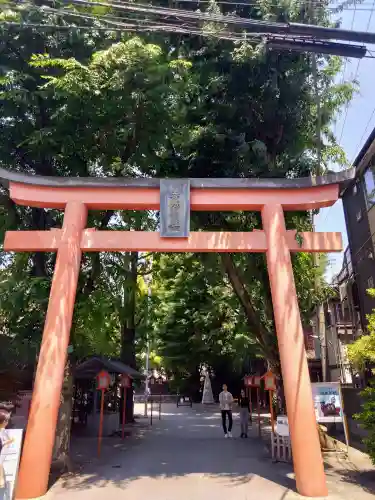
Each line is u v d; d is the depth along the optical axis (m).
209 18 8.83
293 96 11.78
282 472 9.61
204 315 27.42
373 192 14.70
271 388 12.01
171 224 9.52
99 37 10.74
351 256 17.33
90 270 11.66
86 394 18.58
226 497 7.80
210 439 15.09
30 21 10.02
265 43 8.55
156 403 36.69
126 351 21.19
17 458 7.09
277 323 8.99
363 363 9.16
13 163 11.76
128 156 11.79
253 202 9.85
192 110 11.74
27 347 11.80
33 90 10.69
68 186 9.72
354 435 13.11
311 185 9.76
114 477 9.31
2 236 11.71
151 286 30.88
